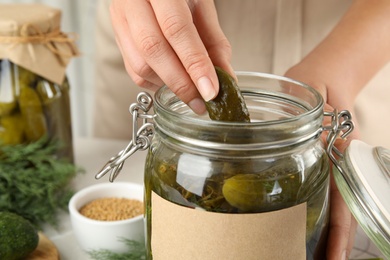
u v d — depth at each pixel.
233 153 0.42
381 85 0.84
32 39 0.68
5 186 0.67
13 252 0.56
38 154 0.69
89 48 1.35
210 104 0.44
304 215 0.43
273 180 0.42
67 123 0.73
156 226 0.45
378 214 0.43
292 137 0.42
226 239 0.42
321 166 0.44
